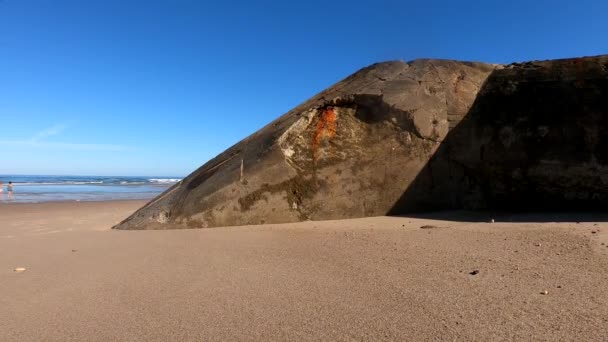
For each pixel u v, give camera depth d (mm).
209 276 3402
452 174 6660
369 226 5473
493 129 6508
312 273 3381
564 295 2635
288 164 6328
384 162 6551
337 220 6230
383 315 2498
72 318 2635
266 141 6605
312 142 6496
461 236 4383
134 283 3275
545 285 2826
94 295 3029
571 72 6402
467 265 3365
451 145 6664
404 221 5797
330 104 6727
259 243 4648
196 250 4387
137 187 32250
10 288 3236
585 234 3998
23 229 6637
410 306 2605
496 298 2652
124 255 4246
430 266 3398
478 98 6820
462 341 2141
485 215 6027
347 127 6645
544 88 6445
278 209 6266
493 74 7027
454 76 6969
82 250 4547
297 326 2406
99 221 7711
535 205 6301
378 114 6707
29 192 23672
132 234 5570
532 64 6902
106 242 4992
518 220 5367
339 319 2471
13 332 2461
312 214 6359
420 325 2342
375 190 6496
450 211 6480
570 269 3094
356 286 3021
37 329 2492
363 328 2344
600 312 2369
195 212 6199
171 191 7078
